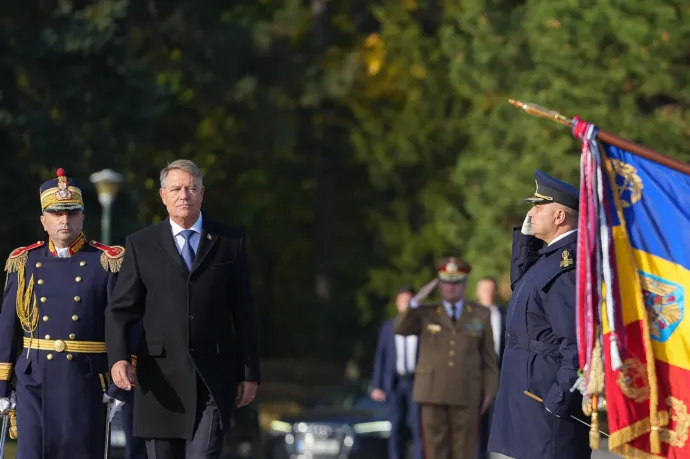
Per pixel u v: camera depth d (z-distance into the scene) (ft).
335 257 538.88
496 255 372.38
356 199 539.70
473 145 398.42
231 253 100.73
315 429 226.58
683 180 90.84
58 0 360.28
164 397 98.07
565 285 93.04
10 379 110.93
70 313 109.09
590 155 90.84
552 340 94.43
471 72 393.50
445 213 448.65
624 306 90.27
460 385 164.55
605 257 89.81
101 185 295.28
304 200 550.36
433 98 476.95
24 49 341.00
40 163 337.72
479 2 387.75
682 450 88.12
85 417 108.47
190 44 439.22
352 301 533.96
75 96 345.31
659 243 90.27
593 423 89.20
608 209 90.84
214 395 98.17
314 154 536.42
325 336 538.47
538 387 94.22
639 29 320.50
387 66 491.31
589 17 324.39
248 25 452.76
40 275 109.91
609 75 324.39
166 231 100.53
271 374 519.19
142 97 356.38
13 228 336.49
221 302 99.91
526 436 94.68
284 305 569.23
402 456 199.11
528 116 342.85
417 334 167.43
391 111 491.72
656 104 330.54
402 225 493.36
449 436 167.02
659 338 89.56
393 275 495.82
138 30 422.82
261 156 468.34
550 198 95.45
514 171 359.25
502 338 181.16
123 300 99.30
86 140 345.51
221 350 99.55
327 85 483.92
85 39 345.92
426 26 502.38
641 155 91.35
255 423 209.87
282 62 470.39
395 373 198.18
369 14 525.75
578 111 327.26
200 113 437.17
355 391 252.21
